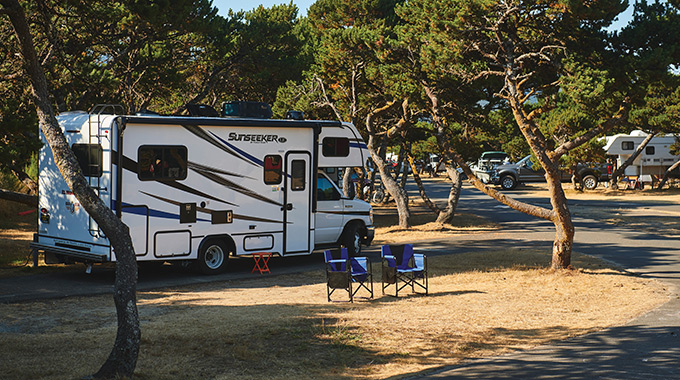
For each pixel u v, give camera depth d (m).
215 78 26.98
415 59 17.75
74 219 13.10
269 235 14.86
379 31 18.84
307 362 7.77
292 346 8.38
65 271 14.09
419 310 10.75
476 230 22.83
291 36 27.50
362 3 26.08
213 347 8.19
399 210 23.02
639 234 21.44
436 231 22.38
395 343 8.68
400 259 12.50
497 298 11.84
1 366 7.14
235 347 8.18
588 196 35.31
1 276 13.29
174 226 13.41
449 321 10.02
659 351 8.36
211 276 14.00
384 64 19.44
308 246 15.53
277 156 14.90
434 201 34.12
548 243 19.53
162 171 13.19
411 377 7.30
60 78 15.38
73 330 9.02
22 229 20.61
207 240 13.95
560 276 13.78
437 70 16.23
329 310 10.55
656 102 27.03
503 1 13.92
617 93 13.97
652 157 38.75
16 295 11.41
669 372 7.35
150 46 22.58
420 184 23.92
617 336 9.27
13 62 13.23
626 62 13.32
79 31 16.05
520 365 7.75
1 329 9.00
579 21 13.40
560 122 31.53
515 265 15.34
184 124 13.40
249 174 14.47
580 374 7.29
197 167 13.66
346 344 8.52
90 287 12.30
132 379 6.79
